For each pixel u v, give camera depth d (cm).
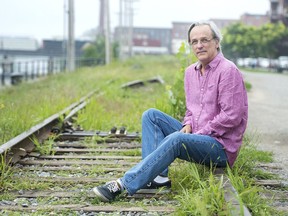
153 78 2108
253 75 3822
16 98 1232
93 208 399
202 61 444
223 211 356
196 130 452
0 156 518
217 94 439
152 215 386
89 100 1055
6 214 383
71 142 691
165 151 417
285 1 7900
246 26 6806
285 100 1602
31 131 650
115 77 2175
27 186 455
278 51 6606
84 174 516
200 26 440
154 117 458
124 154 616
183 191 406
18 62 2408
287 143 762
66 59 3077
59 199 427
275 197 439
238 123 434
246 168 524
